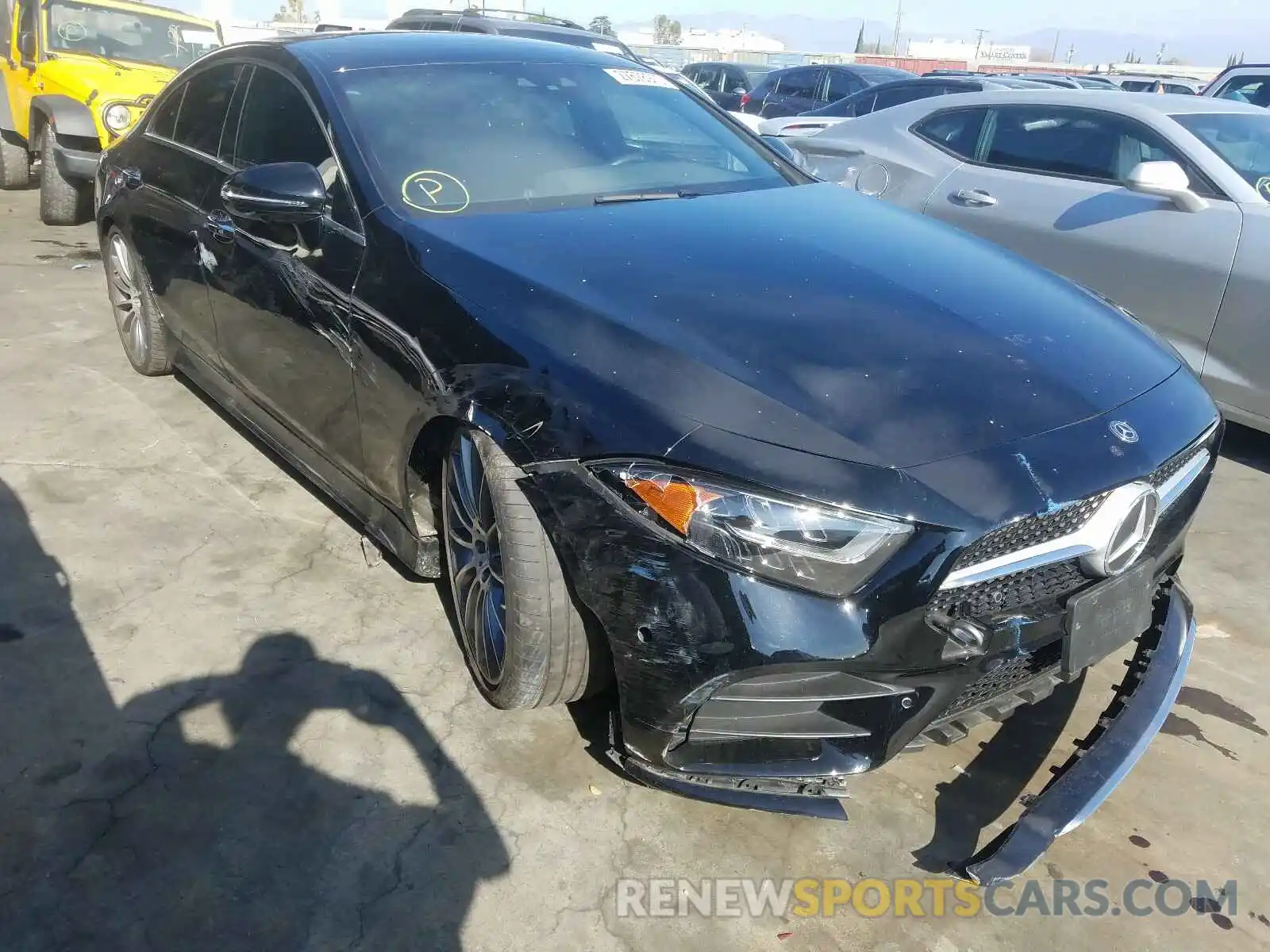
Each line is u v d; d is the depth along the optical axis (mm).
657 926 1984
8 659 2682
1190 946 1975
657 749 2027
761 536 1821
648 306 2211
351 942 1928
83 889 2016
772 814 2273
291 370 3061
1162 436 2107
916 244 2760
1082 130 4840
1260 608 3154
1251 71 8930
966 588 1887
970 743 2500
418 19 11633
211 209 3479
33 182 9406
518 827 2207
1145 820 2287
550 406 2082
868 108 9852
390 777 2330
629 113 3414
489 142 3023
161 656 2719
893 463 1849
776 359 2043
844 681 1864
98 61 7723
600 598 1987
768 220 2832
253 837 2154
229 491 3637
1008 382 2072
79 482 3658
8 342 5043
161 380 4637
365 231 2697
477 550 2443
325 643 2799
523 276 2350
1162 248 4262
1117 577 2053
